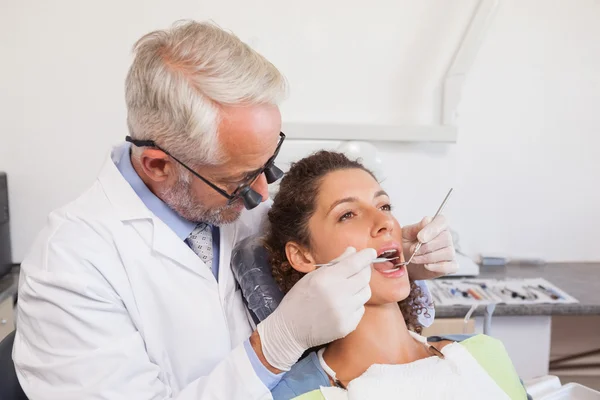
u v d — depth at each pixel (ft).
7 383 3.24
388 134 7.21
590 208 8.05
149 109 3.19
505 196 7.92
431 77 7.49
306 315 3.18
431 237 3.98
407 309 4.25
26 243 7.41
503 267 7.89
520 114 7.70
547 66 7.59
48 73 7.02
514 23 7.43
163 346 3.68
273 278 4.11
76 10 6.90
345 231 3.63
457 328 6.06
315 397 3.34
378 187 3.85
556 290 6.72
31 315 3.23
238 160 3.16
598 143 7.86
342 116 7.58
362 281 3.22
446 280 7.14
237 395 3.16
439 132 7.23
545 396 4.00
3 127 7.09
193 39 3.15
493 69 7.55
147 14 7.04
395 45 7.39
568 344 8.32
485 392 3.37
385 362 3.61
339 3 7.23
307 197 3.78
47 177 7.29
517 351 6.47
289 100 7.50
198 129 3.03
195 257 3.77
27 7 6.82
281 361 3.25
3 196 6.97
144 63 3.20
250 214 4.61
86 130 7.22
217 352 3.76
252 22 7.22
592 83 7.68
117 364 3.15
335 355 3.70
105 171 3.83
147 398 3.22
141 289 3.59
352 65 7.43
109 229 3.53
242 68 3.06
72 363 3.08
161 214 3.76
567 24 7.48
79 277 3.21
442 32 7.34
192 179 3.35
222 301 3.89
